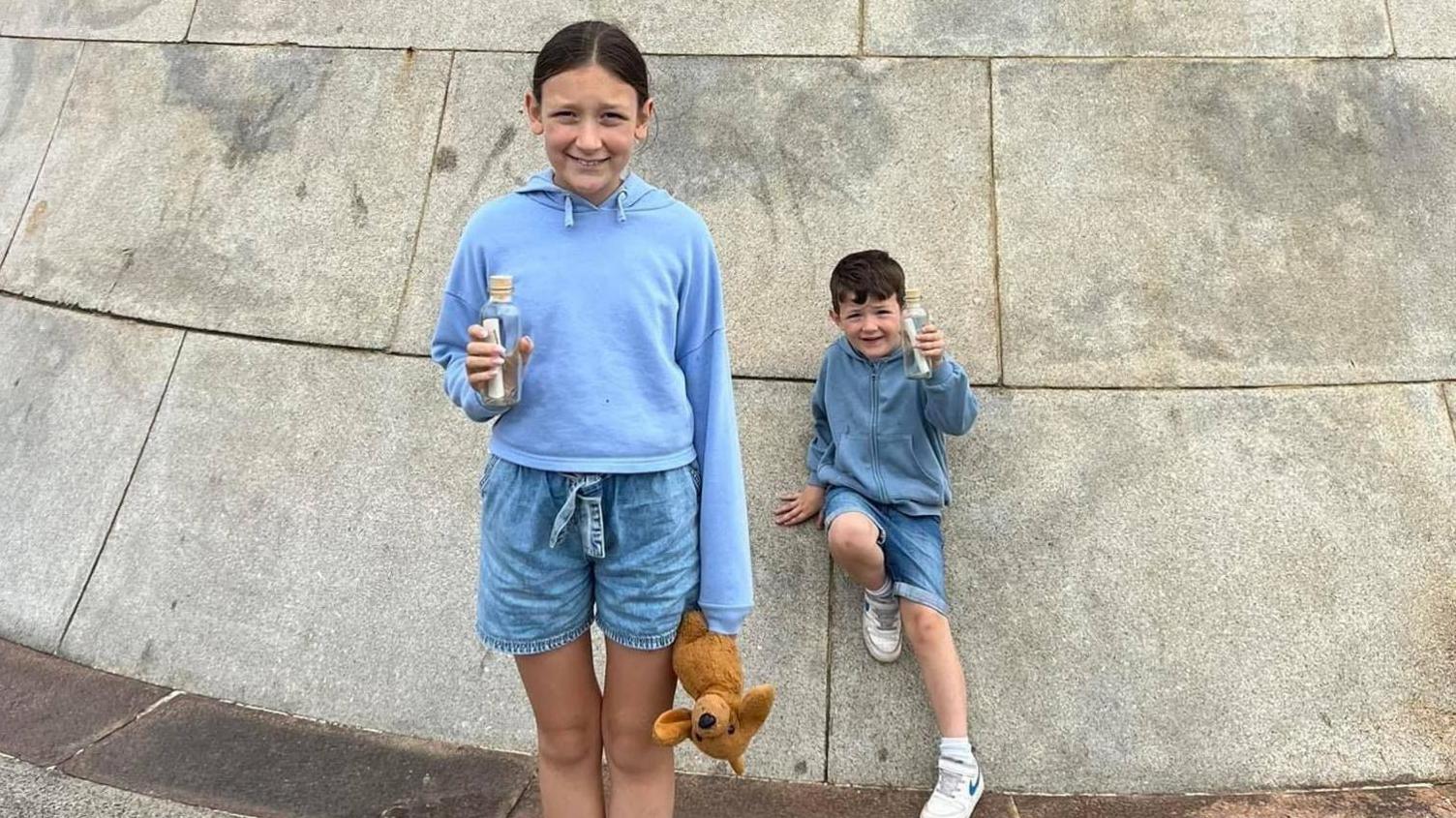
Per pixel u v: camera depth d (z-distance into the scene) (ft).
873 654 9.41
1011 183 10.94
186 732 9.34
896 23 11.59
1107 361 10.33
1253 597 9.55
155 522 10.68
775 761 9.20
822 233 10.94
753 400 10.49
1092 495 9.95
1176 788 8.96
